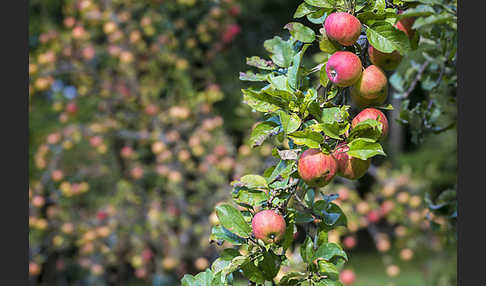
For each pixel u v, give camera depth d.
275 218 1.33
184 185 4.29
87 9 4.62
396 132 7.05
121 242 4.30
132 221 4.27
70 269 4.82
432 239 4.16
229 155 4.27
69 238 4.43
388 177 4.46
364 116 1.41
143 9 4.78
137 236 4.20
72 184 4.61
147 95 4.65
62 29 5.59
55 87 4.91
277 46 1.62
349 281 3.74
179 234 4.15
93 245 4.29
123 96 4.70
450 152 5.71
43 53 5.00
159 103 4.66
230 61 5.46
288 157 1.35
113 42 4.61
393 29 1.43
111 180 4.79
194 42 4.81
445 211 2.29
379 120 1.40
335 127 1.33
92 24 4.74
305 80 1.51
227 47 5.14
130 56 4.50
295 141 1.32
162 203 4.35
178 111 4.32
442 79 2.38
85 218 4.38
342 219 1.63
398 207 4.23
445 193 2.30
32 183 4.52
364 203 4.14
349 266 6.96
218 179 4.06
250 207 1.44
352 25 1.38
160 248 4.21
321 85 1.49
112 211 4.30
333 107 1.41
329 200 1.64
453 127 2.37
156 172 4.46
